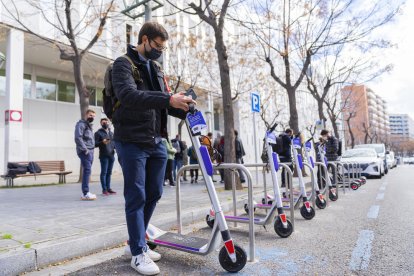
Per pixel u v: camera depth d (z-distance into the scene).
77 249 3.46
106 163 7.85
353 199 7.74
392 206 6.46
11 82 13.78
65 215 5.05
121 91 2.74
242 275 2.85
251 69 25.23
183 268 3.05
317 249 3.60
